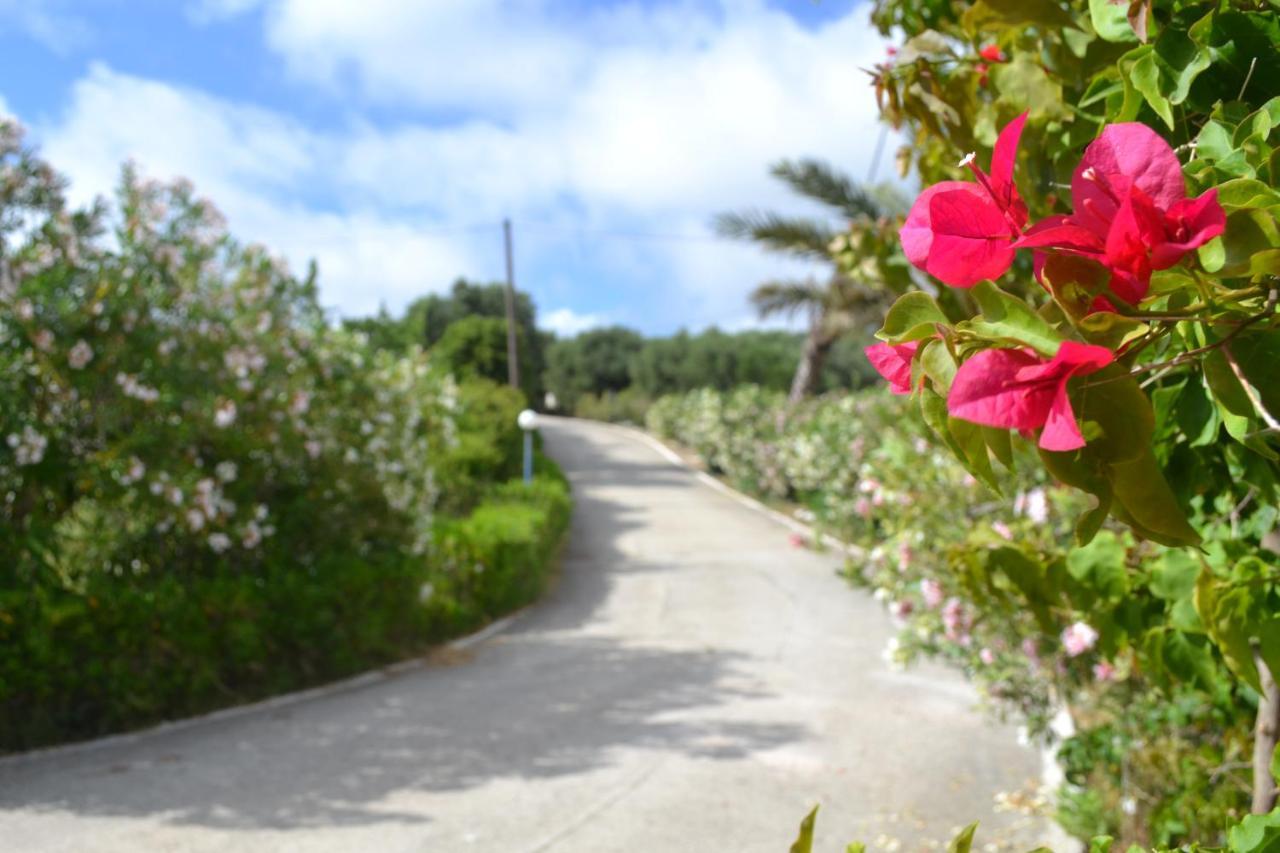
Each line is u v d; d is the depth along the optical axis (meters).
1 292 6.47
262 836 4.80
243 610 7.39
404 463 10.38
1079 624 3.46
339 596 8.22
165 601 6.88
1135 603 1.81
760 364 45.56
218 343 7.48
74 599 6.41
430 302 49.06
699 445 31.00
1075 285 0.67
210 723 6.86
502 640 9.98
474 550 10.80
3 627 6.07
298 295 8.77
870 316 17.39
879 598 5.90
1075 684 4.37
